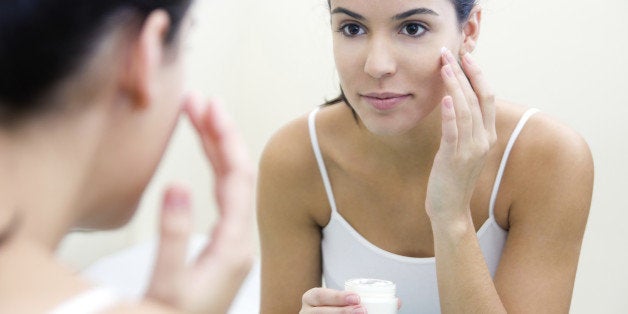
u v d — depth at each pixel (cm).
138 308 37
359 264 125
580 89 194
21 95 38
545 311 108
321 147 123
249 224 47
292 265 128
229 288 46
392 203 120
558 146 112
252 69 227
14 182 39
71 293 37
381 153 118
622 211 194
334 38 99
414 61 96
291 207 127
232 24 223
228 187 47
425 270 120
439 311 122
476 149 101
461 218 104
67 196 41
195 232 222
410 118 99
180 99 44
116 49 40
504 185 115
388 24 94
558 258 112
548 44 196
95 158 42
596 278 198
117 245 200
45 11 37
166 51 42
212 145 48
